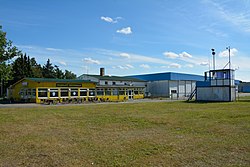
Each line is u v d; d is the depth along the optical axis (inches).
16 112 788.0
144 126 468.1
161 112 745.0
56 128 450.0
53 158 255.0
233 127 441.4
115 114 695.1
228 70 1384.1
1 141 339.0
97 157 256.4
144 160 244.7
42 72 3016.7
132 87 2060.8
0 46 1202.0
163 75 2313.0
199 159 246.5
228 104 1095.6
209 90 1471.5
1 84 2117.4
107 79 2028.8
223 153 267.9
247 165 226.7
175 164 231.8
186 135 372.8
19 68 2348.7
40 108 973.2
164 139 344.2
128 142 326.3
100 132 405.4
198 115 644.7
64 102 1450.5
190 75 2502.5
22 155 267.6
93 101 1571.1
